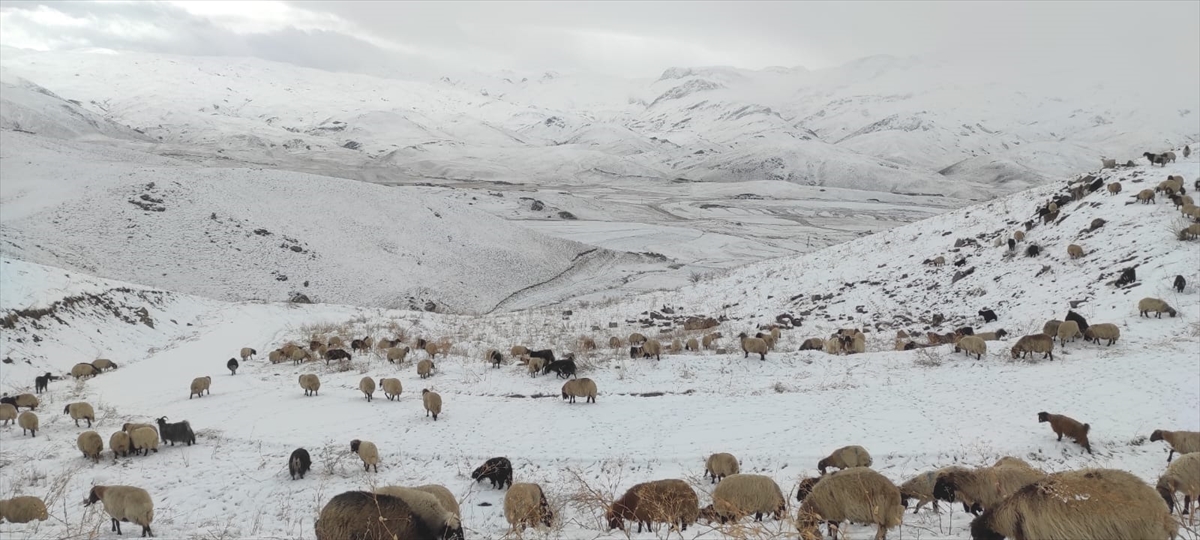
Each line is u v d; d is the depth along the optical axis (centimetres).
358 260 6012
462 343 2888
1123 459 1127
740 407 1602
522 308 5400
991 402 1475
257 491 1159
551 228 9744
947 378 1716
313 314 4197
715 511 808
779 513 788
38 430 1645
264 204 6569
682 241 8969
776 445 1299
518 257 6900
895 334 2509
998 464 891
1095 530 486
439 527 657
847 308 3030
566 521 908
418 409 1736
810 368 1998
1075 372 1620
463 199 11281
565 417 1600
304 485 1186
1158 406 1330
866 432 1341
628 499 816
